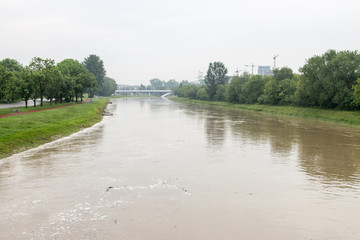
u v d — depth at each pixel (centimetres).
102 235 1189
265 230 1254
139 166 2211
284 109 7556
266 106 8662
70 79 8612
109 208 1447
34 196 1589
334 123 5203
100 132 3938
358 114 5250
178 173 2047
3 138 2777
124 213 1393
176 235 1198
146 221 1316
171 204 1506
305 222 1334
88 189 1705
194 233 1217
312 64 6500
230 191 1706
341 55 6034
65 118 4781
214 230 1245
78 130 4078
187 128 4425
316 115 6131
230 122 5334
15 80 5838
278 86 8444
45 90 6962
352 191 1733
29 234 1192
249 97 9975
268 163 2347
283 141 3319
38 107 6488
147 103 13900
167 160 2405
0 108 5844
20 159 2378
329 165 2302
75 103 9125
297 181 1908
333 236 1213
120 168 2148
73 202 1516
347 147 2989
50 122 4131
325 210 1465
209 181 1883
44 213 1383
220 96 12900
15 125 3541
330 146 3042
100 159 2409
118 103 13500
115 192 1664
